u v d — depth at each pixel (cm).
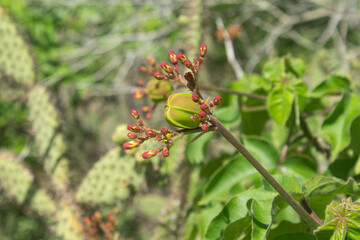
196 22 46
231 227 22
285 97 30
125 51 88
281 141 34
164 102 33
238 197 23
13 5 81
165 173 41
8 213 82
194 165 34
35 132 53
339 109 29
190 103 19
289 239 23
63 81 83
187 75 19
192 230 34
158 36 85
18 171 51
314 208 23
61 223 47
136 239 81
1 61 55
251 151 30
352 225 19
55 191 50
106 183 43
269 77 34
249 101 34
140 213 84
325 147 34
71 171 51
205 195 29
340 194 24
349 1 86
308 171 29
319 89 32
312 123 37
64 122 54
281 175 23
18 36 56
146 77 84
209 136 34
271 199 22
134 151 41
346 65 67
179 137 19
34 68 56
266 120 35
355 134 28
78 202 45
